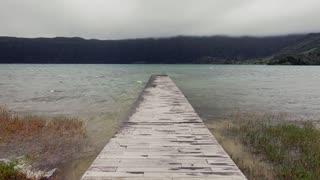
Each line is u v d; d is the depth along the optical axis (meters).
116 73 59.91
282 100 17.98
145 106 10.89
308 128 9.73
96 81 35.41
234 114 12.86
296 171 5.95
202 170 4.47
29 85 29.69
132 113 9.40
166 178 4.18
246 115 12.63
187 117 8.70
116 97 19.08
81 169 6.49
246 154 7.38
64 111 13.96
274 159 6.82
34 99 18.48
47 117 12.30
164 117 8.70
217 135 9.20
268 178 5.79
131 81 34.72
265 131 9.48
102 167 4.55
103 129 10.14
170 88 18.70
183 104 11.44
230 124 10.77
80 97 19.27
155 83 23.31
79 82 33.75
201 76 46.66
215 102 16.61
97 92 22.33
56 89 25.06
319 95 20.83
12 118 11.41
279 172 5.97
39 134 9.23
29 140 8.62
